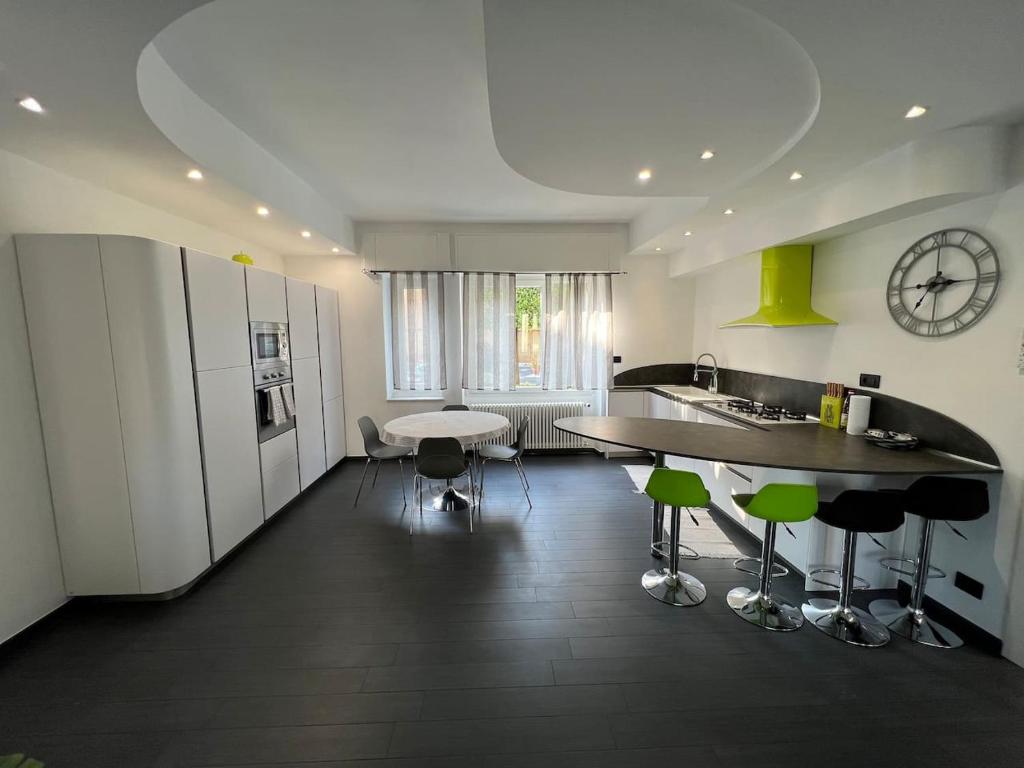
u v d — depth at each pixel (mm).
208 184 2482
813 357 3178
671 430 2773
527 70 1522
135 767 1515
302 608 2385
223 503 2779
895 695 1802
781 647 2078
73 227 2367
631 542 3125
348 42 1779
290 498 3660
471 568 2781
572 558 2904
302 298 3912
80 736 1631
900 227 2439
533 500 3908
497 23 1278
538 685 1854
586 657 2014
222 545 2773
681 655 2027
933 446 2299
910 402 2422
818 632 2182
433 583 2617
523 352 5172
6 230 2092
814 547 2508
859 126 1859
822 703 1764
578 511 3664
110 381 2260
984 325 2041
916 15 1189
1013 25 1214
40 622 2230
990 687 1839
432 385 4988
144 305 2246
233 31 1701
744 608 2342
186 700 1785
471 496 3502
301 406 3873
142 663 1987
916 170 2000
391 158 3000
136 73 1484
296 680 1885
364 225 4734
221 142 2377
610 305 4973
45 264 2172
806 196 2752
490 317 4949
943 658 2004
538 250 4730
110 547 2365
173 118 1966
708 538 3182
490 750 1567
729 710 1731
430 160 3045
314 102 2258
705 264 4070
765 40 1359
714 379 4535
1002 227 1946
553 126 1930
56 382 2238
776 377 3604
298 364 3826
